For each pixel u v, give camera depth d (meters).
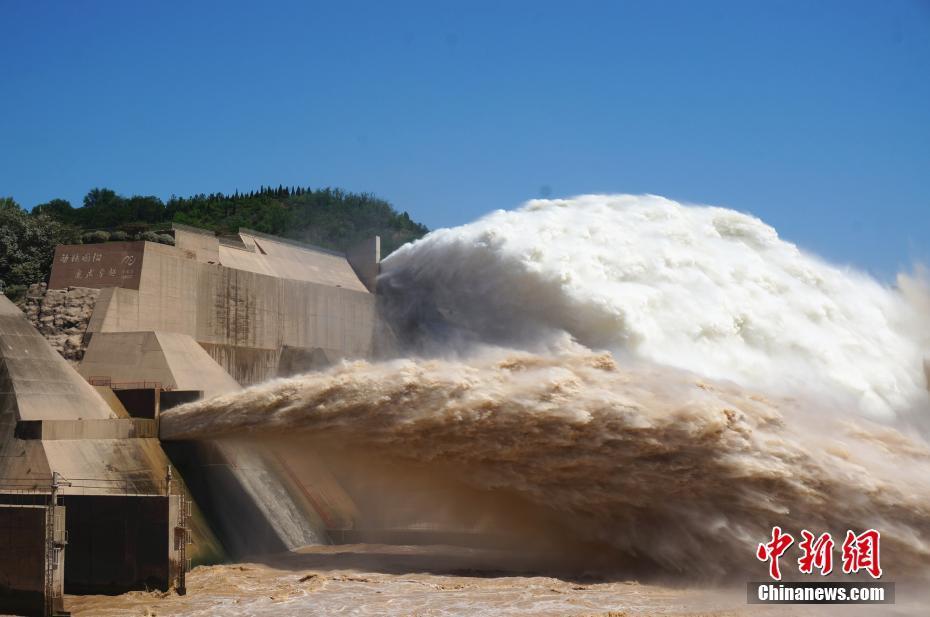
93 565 37.41
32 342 45.62
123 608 34.59
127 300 55.72
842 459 42.50
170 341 54.41
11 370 43.31
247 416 45.56
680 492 42.09
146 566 36.88
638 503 42.66
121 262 57.72
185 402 48.22
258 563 44.50
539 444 42.56
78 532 37.69
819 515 41.62
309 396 44.72
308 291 71.94
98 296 55.47
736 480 41.41
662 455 41.88
